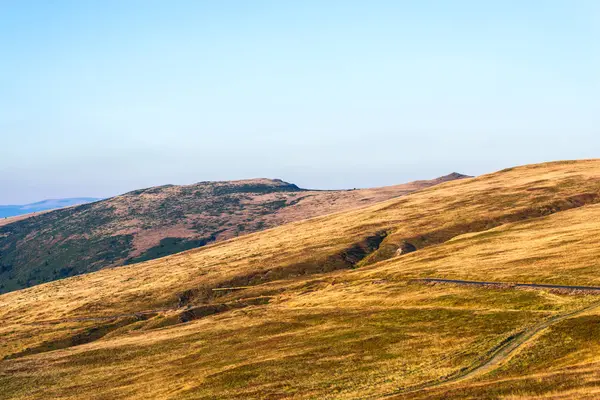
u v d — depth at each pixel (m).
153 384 85.38
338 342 90.31
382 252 173.75
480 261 126.06
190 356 99.12
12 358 129.12
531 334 72.88
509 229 158.50
